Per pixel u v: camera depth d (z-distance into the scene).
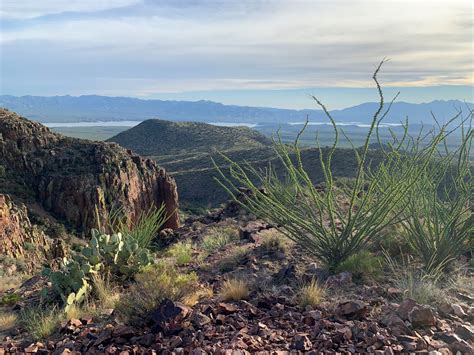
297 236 8.74
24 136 98.12
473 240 8.64
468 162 8.23
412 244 8.50
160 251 14.41
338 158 87.44
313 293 6.43
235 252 10.31
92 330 6.43
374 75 7.25
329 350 4.82
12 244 34.28
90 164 95.94
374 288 6.81
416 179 7.86
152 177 105.25
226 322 5.98
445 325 5.25
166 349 5.33
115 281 9.23
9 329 7.50
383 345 4.82
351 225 8.02
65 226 83.31
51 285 9.23
